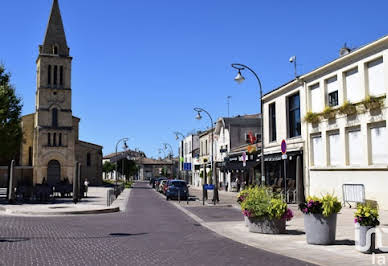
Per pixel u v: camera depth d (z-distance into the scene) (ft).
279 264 26.45
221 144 165.89
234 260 27.73
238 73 72.28
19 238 36.68
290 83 89.66
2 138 109.81
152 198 117.39
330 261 27.04
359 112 67.15
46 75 193.47
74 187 86.28
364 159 65.92
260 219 41.47
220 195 127.85
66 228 45.09
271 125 104.42
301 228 45.09
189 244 34.83
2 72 116.06
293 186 82.94
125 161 298.35
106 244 34.06
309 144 82.64
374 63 65.00
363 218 30.12
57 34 199.11
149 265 25.76
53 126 191.52
